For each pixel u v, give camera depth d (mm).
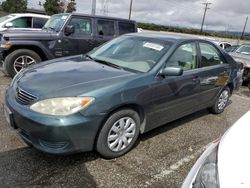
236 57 9211
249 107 6242
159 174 3111
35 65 3869
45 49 6680
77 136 2820
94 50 4586
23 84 3137
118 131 3238
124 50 4129
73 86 2969
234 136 1990
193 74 4172
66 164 3094
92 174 2969
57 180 2812
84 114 2809
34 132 2793
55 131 2707
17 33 6465
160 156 3502
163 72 3568
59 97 2799
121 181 2910
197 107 4594
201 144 3971
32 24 9789
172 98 3838
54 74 3320
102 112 2926
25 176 2826
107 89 3004
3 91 5465
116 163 3227
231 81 5293
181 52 4039
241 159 1719
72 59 4137
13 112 2977
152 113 3598
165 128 4406
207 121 4965
